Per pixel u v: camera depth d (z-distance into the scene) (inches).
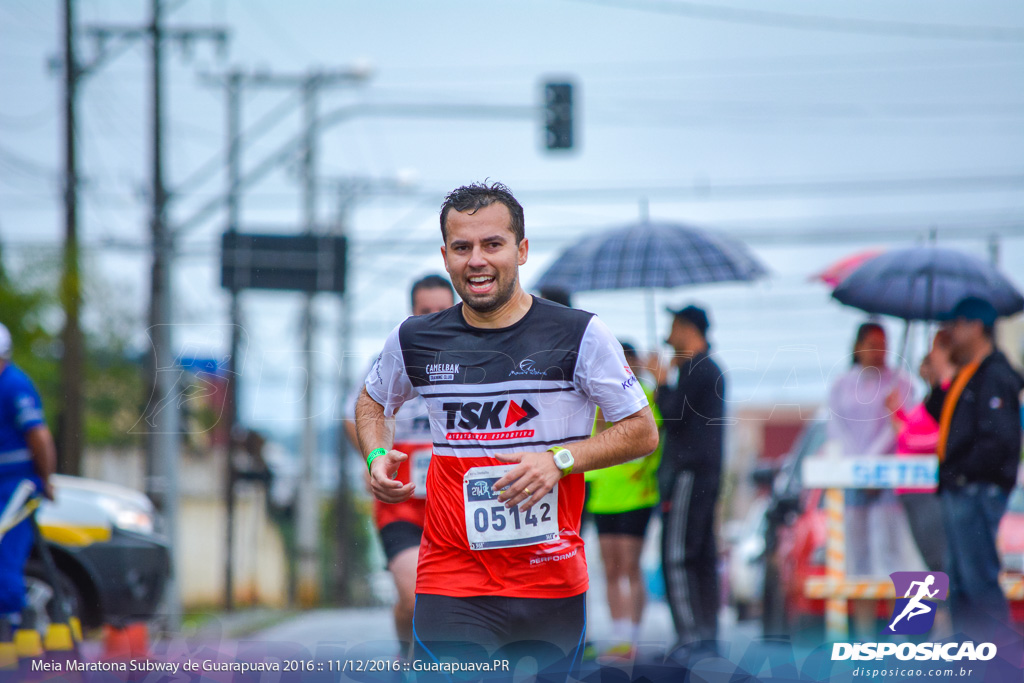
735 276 703.1
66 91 1790.1
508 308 388.8
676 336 582.6
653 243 724.7
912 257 678.5
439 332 392.5
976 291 668.7
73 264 1781.5
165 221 1739.7
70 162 1791.3
